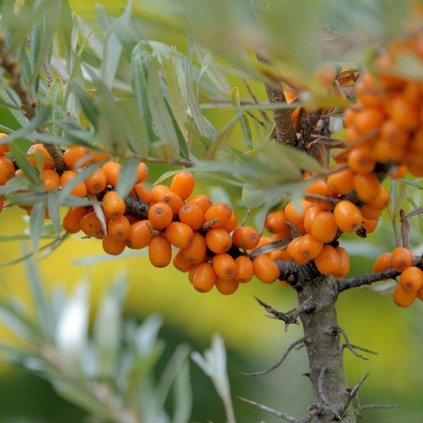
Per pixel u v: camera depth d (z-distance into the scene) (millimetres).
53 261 1856
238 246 1214
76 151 1191
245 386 1732
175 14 1125
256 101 1224
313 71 1129
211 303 1826
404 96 1127
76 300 1354
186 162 1183
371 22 1116
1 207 1201
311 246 1189
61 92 1194
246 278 1212
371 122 1137
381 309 1611
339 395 1225
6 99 1203
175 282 1854
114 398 1333
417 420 1462
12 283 1870
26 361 1333
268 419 1443
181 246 1199
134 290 1879
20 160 1177
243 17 1114
